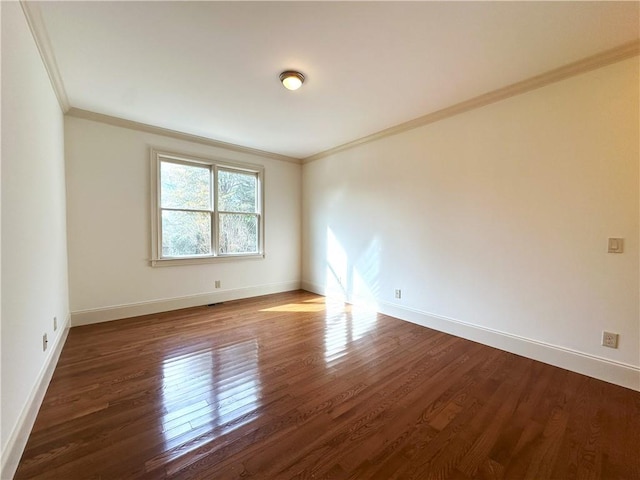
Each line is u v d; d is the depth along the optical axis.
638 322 2.04
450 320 3.10
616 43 1.99
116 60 2.21
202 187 4.15
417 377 2.21
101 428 1.62
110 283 3.44
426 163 3.30
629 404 1.87
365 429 1.64
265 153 4.69
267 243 4.82
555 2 1.65
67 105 2.95
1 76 1.33
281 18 1.78
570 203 2.30
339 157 4.44
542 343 2.47
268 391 2.01
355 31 1.90
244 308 4.03
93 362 2.40
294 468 1.37
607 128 2.12
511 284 2.64
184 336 2.99
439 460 1.42
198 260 4.09
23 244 1.63
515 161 2.59
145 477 1.31
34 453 1.43
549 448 1.50
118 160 3.44
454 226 3.05
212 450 1.47
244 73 2.39
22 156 1.63
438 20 1.79
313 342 2.87
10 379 1.39
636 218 2.03
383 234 3.81
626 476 1.34
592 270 2.21
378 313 3.82
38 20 1.77
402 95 2.75
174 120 3.40
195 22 1.81
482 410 1.81
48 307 2.20
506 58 2.17
